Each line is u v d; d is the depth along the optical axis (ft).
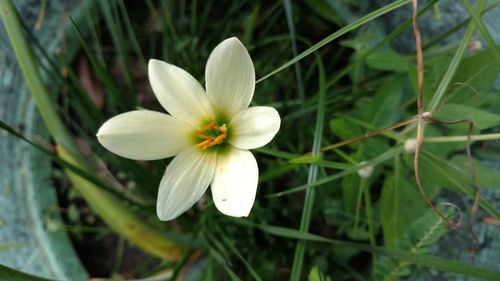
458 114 0.60
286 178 0.87
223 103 0.52
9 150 0.82
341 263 0.80
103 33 0.91
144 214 0.87
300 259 0.61
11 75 0.81
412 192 0.64
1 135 0.82
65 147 0.79
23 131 0.82
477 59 0.61
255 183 0.51
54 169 0.87
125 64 0.72
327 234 0.85
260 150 0.61
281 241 0.83
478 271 0.52
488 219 0.72
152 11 0.91
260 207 0.80
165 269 0.86
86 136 0.82
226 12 0.95
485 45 0.71
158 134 0.51
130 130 0.49
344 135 0.65
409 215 0.64
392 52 0.69
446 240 0.74
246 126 0.52
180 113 0.51
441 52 0.73
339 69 0.92
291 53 0.91
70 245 0.87
